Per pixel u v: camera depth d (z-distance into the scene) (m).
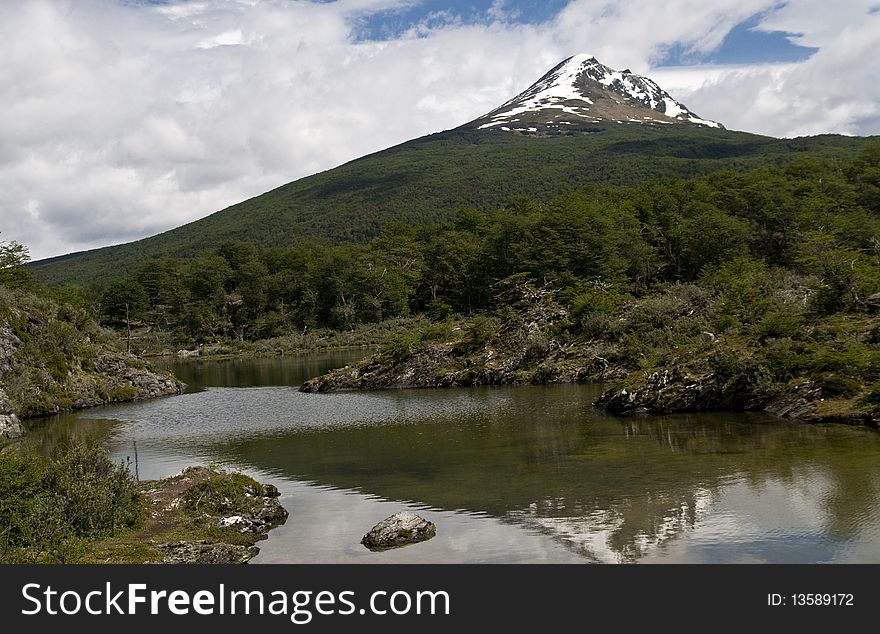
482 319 85.19
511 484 31.02
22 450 42.91
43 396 67.94
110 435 51.94
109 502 24.89
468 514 26.81
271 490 29.48
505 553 22.39
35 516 22.56
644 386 49.28
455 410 55.88
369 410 58.75
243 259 198.75
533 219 131.88
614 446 37.78
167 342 159.12
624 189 174.00
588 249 109.50
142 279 189.25
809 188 119.56
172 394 82.56
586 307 77.56
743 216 117.25
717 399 46.50
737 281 73.25
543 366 71.44
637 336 71.00
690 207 122.44
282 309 168.75
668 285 103.44
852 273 52.59
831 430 37.34
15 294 80.62
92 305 169.88
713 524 23.70
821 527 22.70
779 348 46.16
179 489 28.44
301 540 24.75
